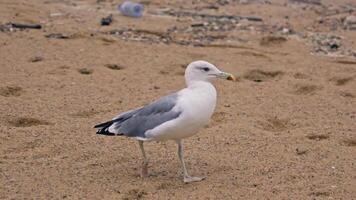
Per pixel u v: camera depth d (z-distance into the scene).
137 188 8.90
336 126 11.67
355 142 10.93
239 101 13.02
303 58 16.47
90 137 10.85
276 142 10.79
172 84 13.92
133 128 9.20
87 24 18.83
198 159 10.04
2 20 18.36
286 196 8.71
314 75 14.99
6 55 15.45
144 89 13.52
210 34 18.48
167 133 8.98
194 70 9.24
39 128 11.16
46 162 9.82
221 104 12.80
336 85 14.42
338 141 10.89
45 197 8.62
